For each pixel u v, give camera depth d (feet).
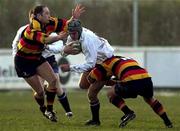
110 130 110.83
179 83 251.19
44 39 113.91
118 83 112.78
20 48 118.01
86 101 214.28
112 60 113.80
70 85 255.91
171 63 250.98
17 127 117.91
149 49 252.42
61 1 300.40
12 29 296.10
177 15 292.20
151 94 113.19
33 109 171.73
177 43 289.53
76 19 112.68
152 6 297.12
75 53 113.80
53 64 134.41
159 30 291.79
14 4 300.81
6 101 213.05
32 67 120.37
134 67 112.06
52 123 126.72
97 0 298.76
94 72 114.83
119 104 114.01
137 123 128.16
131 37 289.12
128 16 292.20
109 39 290.97
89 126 119.14
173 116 150.00
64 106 131.13
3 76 262.67
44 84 131.85
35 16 115.96
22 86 262.26
